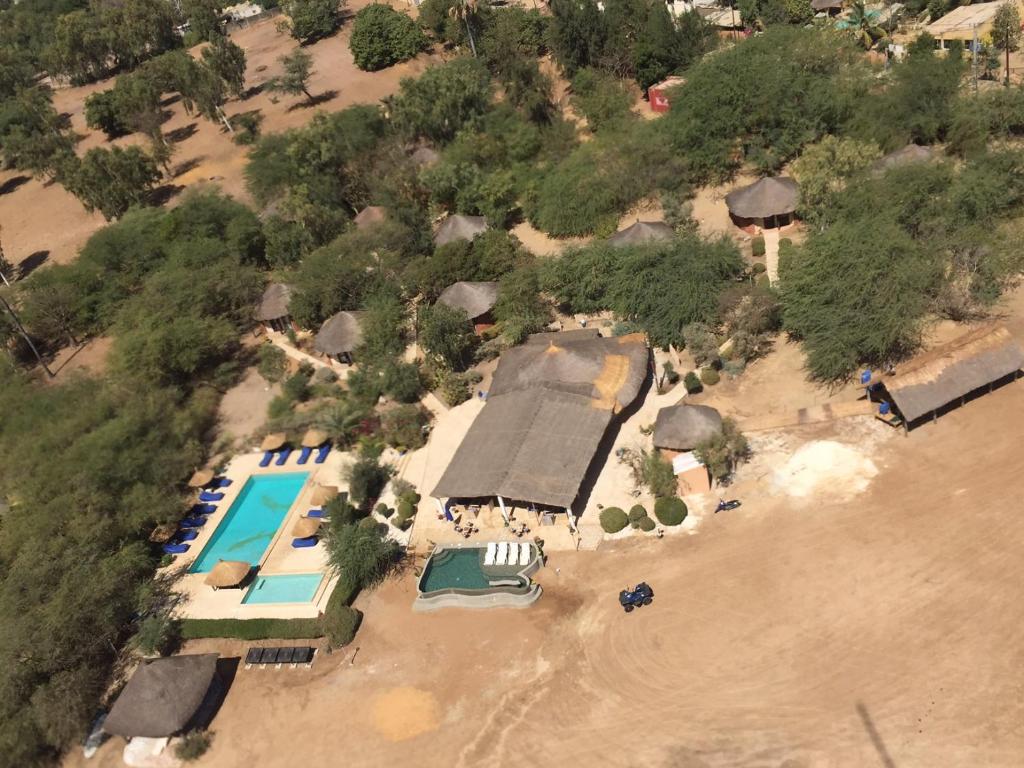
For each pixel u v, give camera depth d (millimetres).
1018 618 35312
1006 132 68875
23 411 60781
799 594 38938
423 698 38906
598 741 35094
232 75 107938
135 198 91812
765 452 47344
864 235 50156
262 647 43375
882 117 70375
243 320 74500
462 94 88375
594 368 52344
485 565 44344
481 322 64938
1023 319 51969
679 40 89062
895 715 33094
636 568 42625
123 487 52156
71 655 42344
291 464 56406
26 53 149250
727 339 55875
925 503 41719
